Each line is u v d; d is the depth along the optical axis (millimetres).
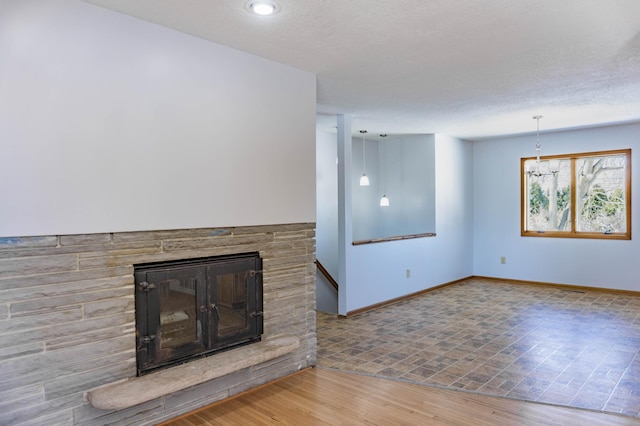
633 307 5320
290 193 3250
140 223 2424
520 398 2855
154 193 2479
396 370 3377
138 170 2408
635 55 3012
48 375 2104
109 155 2297
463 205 7254
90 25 2213
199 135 2676
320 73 3398
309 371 3361
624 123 5781
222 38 2666
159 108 2488
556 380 3154
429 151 6660
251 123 2969
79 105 2186
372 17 2361
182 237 2619
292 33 2586
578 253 6434
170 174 2545
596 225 6328
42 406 2084
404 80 3604
